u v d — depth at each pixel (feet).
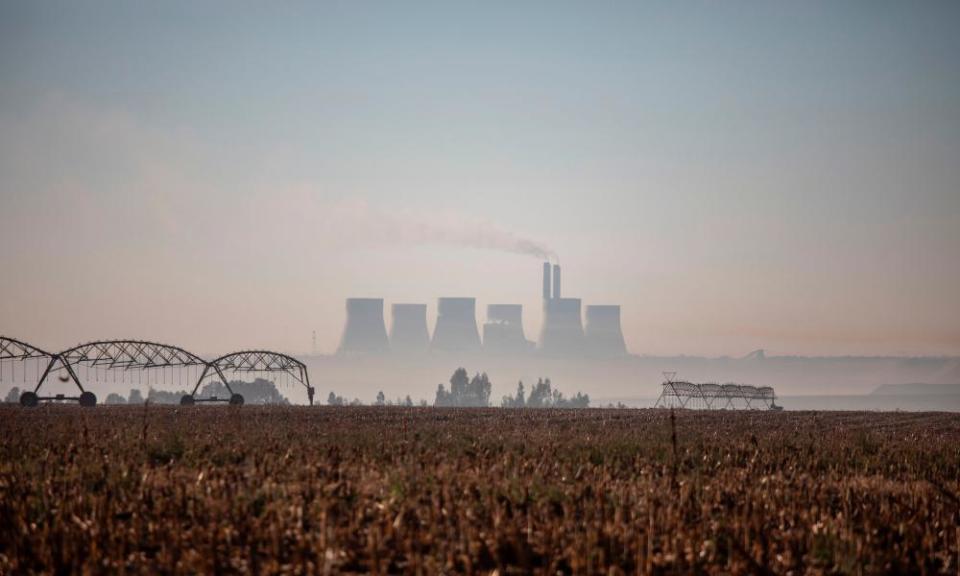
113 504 134.62
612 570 104.78
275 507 130.21
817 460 219.82
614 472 180.86
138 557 112.37
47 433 261.65
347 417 382.01
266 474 165.68
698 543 120.78
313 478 159.63
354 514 130.93
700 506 142.41
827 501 157.89
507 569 109.70
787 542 125.18
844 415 524.52
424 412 447.83
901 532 134.62
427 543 116.78
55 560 108.27
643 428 330.75
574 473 176.86
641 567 108.99
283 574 105.60
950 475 214.48
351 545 115.75
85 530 118.62
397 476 157.89
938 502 162.81
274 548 112.27
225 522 122.72
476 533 118.11
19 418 352.49
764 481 169.48
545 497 142.72
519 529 121.49
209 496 140.36
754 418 454.40
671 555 114.21
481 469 170.91
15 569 107.55
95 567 106.01
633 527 123.24
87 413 400.06
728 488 159.43
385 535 118.11
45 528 118.52
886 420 468.75
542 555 115.65
